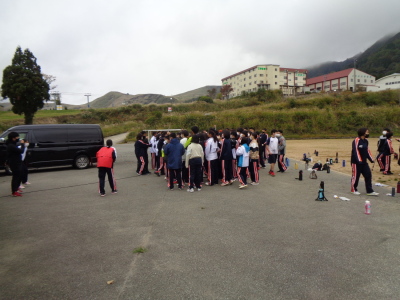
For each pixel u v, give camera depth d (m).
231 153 9.04
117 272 3.61
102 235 4.89
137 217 5.86
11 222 5.65
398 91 51.53
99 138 13.88
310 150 20.62
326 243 4.42
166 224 5.39
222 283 3.31
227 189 8.45
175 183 9.41
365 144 7.34
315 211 6.12
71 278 3.48
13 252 4.26
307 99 50.31
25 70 33.84
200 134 10.00
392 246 4.29
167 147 8.38
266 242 4.49
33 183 9.85
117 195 7.88
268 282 3.32
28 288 3.27
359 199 7.07
